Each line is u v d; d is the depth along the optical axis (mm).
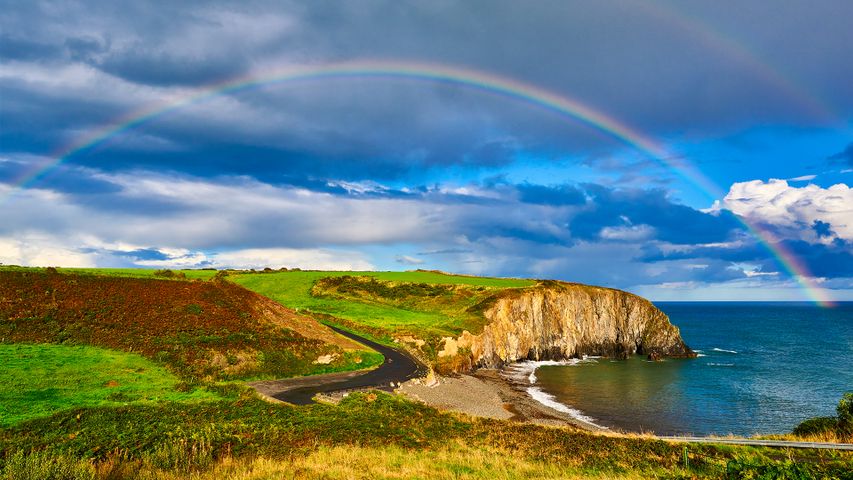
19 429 24734
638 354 111562
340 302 96500
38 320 45156
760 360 100625
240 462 19469
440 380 55625
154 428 25000
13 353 38594
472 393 54781
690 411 53375
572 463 21531
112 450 21047
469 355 74125
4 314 44594
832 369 87562
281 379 45250
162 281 61500
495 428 29984
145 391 34438
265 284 113562
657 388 67125
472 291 104500
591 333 109188
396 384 45875
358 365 53250
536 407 52594
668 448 24016
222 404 31781
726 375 79688
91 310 49188
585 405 55344
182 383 37125
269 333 53750
